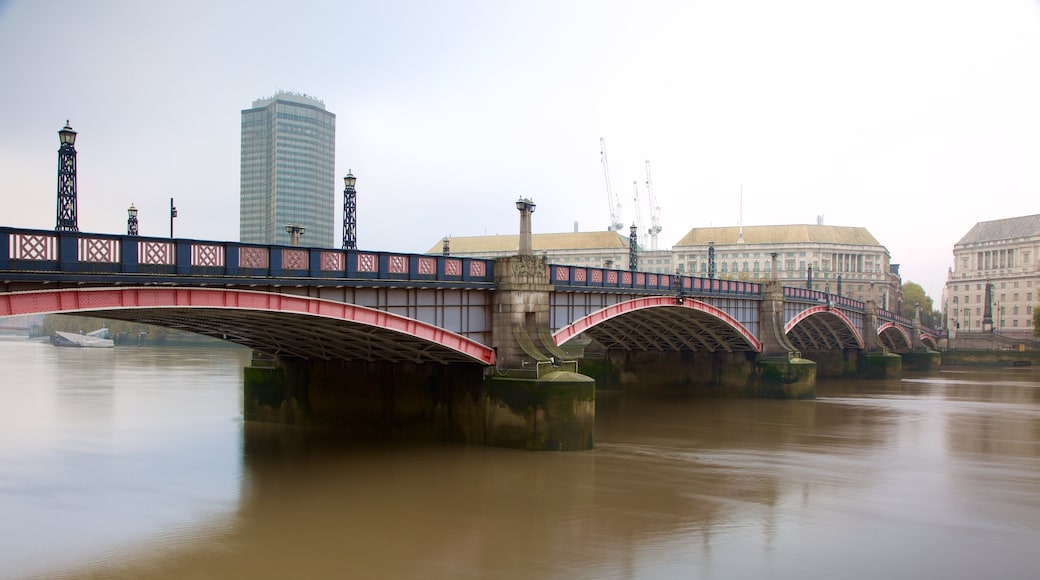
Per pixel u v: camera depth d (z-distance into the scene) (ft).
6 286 70.59
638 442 139.95
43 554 76.74
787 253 572.10
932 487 108.88
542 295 129.80
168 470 111.14
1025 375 341.21
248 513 90.63
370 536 82.89
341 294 102.89
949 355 415.03
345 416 141.79
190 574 71.67
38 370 281.74
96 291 76.59
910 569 75.10
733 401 208.95
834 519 91.86
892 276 617.62
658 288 172.35
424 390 132.57
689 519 90.74
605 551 79.10
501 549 79.20
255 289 91.81
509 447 122.72
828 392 247.09
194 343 520.83
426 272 113.60
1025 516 94.27
